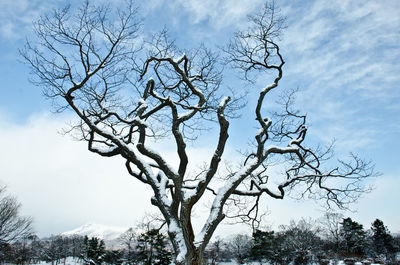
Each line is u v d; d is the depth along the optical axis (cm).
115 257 5297
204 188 945
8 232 2650
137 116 977
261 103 1074
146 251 3903
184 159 1009
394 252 5762
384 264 4538
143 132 960
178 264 812
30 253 7156
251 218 1252
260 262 5306
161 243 3550
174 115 1009
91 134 1045
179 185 945
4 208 2648
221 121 985
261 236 5191
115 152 1052
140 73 1145
